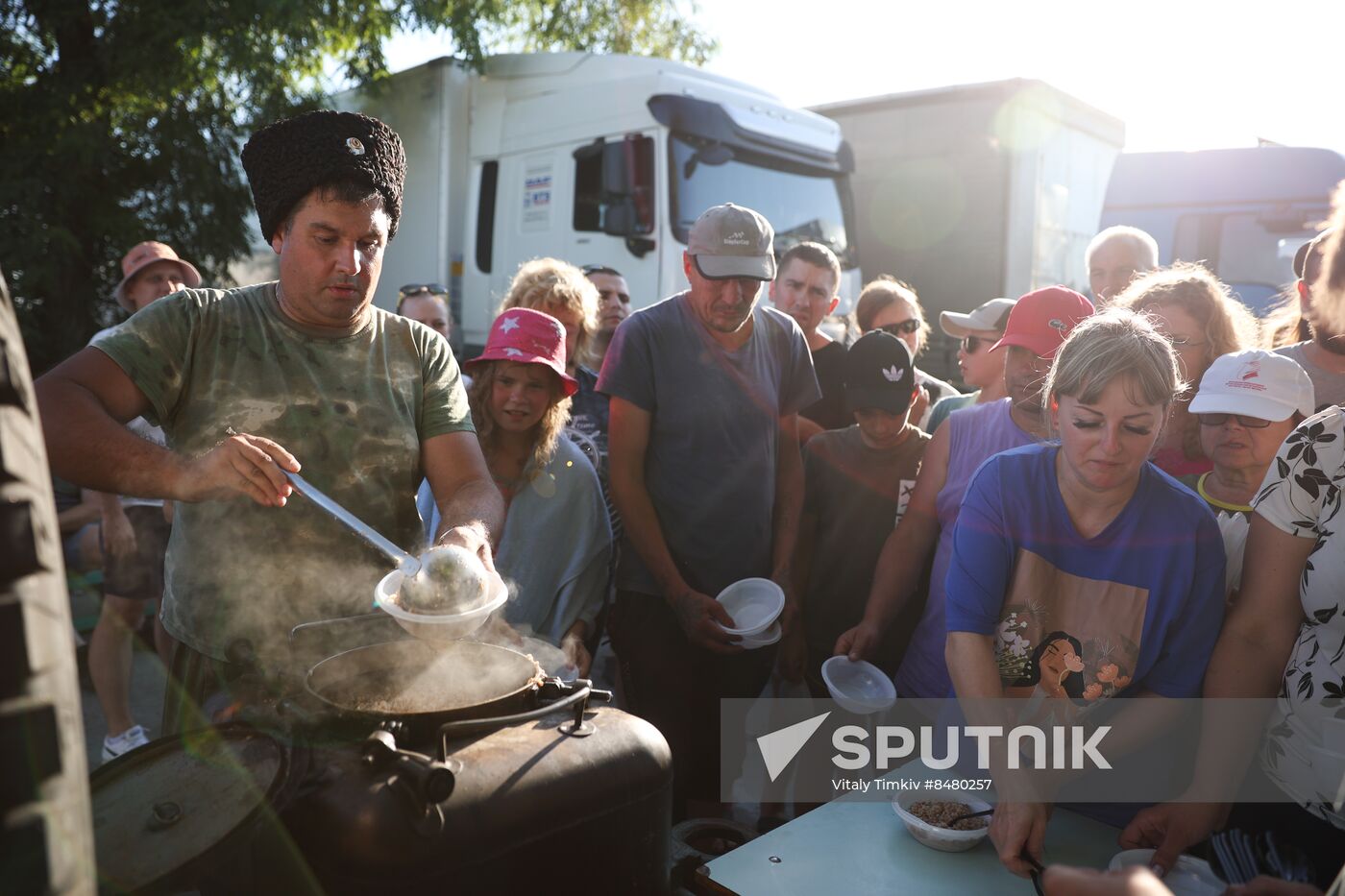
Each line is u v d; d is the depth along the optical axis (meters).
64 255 5.93
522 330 2.05
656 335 2.25
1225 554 1.49
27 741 0.53
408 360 1.47
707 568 2.28
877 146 6.96
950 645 1.53
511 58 6.45
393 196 1.38
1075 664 1.47
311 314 1.36
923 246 6.72
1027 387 2.01
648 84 5.40
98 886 0.87
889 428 2.38
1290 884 1.05
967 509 1.55
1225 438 1.69
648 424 2.26
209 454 1.19
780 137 5.83
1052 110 6.47
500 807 1.01
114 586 2.83
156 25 5.98
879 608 2.19
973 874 1.31
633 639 2.31
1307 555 1.33
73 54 6.24
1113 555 1.46
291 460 1.21
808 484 2.55
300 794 1.00
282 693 1.26
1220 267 6.27
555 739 1.11
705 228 2.19
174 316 1.32
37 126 6.12
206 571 1.33
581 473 2.18
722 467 2.26
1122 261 3.05
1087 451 1.38
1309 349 1.92
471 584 1.18
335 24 6.79
